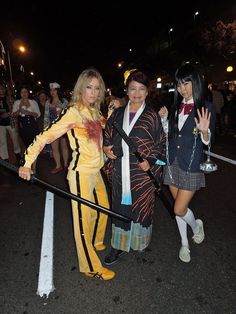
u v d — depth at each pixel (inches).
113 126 93.7
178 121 95.6
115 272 99.1
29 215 147.9
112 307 83.9
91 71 88.4
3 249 117.0
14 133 231.8
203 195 167.2
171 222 135.4
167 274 97.3
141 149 91.7
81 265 95.6
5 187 190.9
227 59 657.6
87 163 89.9
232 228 127.5
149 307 83.4
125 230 99.3
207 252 109.3
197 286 91.0
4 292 91.6
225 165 228.5
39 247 117.5
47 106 224.4
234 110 376.2
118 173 96.0
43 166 241.6
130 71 98.5
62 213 148.3
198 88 88.2
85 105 89.9
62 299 87.7
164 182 103.7
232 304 83.5
